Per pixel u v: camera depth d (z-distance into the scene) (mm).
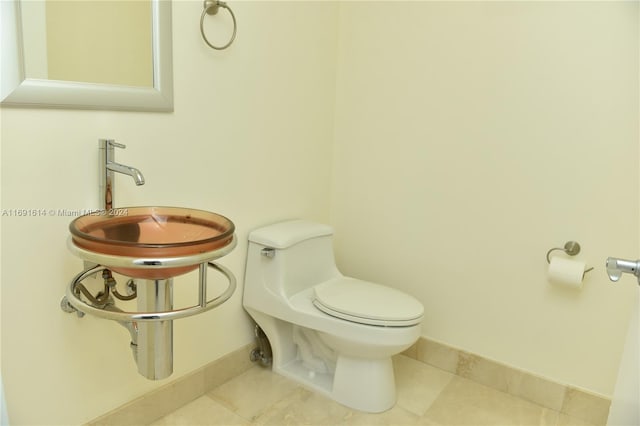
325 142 2342
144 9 1521
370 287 1953
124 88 1472
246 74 1856
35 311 1354
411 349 2264
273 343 2039
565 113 1761
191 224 1483
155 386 1719
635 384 852
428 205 2131
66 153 1361
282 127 2066
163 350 1342
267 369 2104
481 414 1849
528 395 1952
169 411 1768
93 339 1506
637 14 1596
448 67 1999
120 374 1602
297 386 1981
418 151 2129
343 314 1706
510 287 1959
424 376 2113
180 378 1797
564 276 1721
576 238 1792
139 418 1669
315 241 2027
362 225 2359
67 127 1354
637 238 1684
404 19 2092
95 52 1433
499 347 2018
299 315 1815
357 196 2355
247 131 1900
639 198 1662
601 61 1674
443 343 2164
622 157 1675
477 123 1955
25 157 1281
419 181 2145
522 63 1826
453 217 2066
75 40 1382
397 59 2137
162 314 1179
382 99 2207
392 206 2244
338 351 1843
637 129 1639
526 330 1943
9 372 1321
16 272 1303
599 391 1812
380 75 2197
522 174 1877
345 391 1852
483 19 1892
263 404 1850
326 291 1888
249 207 1964
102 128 1433
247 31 1832
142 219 1457
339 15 2281
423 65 2064
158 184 1604
